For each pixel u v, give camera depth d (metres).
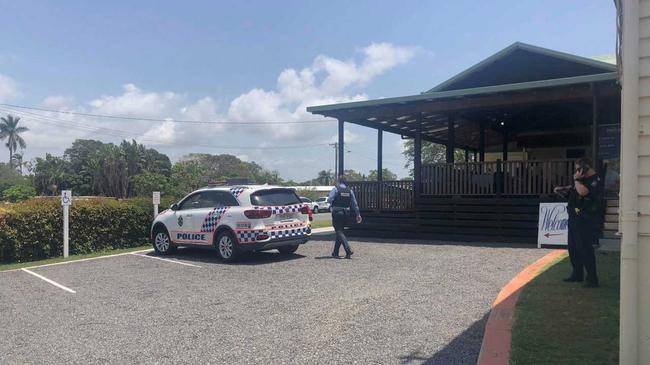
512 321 5.51
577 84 11.77
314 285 8.29
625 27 3.76
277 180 96.19
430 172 14.17
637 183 3.73
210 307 7.12
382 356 4.89
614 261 8.91
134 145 95.75
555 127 19.61
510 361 4.35
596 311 5.68
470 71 15.02
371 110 14.77
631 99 3.73
